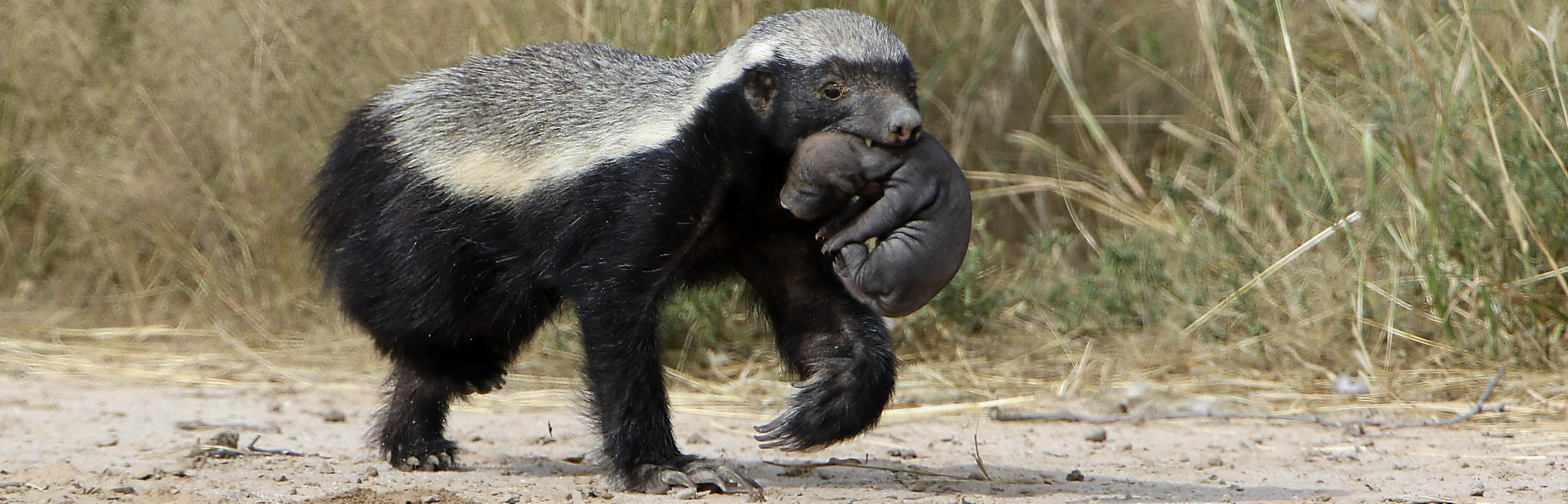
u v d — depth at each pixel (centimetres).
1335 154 1347
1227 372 1229
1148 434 1027
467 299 820
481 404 1130
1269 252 1330
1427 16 1249
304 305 1386
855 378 754
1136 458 927
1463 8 1219
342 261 862
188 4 1418
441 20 1329
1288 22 1405
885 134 683
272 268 1403
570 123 770
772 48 726
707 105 742
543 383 1199
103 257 1459
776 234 782
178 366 1268
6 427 963
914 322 1309
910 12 1462
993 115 1533
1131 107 1561
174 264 1439
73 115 1474
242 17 1395
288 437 970
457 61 1318
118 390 1163
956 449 962
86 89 1461
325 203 890
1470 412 1066
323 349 1323
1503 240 1206
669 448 779
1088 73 1559
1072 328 1338
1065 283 1406
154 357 1303
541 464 891
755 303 844
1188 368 1244
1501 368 1120
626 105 766
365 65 1352
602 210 748
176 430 969
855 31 718
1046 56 1544
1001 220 1530
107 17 1467
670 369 1246
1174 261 1368
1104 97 1565
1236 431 1033
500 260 802
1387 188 1297
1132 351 1282
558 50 833
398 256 824
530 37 1311
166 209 1436
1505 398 1114
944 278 697
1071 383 1204
